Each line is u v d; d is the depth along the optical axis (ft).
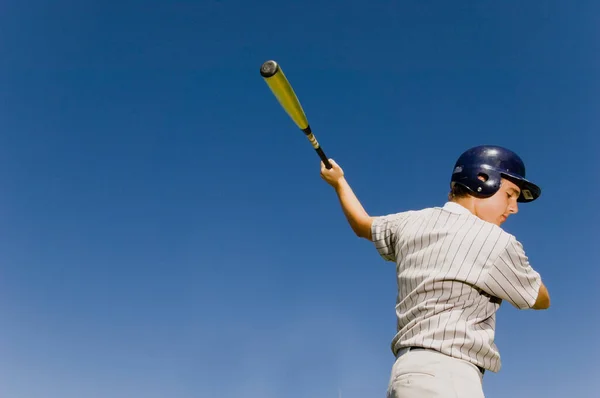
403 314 11.59
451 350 10.69
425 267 11.62
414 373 10.64
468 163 12.59
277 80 14.24
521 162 12.83
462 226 11.80
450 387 10.33
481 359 10.89
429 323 11.02
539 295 11.96
